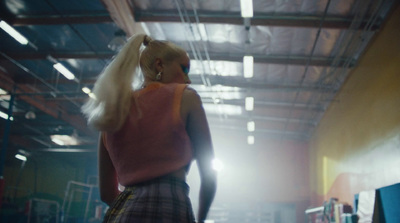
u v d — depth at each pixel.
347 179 10.13
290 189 16.55
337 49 9.05
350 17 7.77
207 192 1.01
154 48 1.17
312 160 15.78
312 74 10.71
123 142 1.02
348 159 10.02
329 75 10.14
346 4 7.41
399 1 6.71
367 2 7.18
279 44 9.25
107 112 0.98
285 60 9.76
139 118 1.02
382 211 7.29
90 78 12.15
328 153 12.54
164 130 1.00
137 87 1.16
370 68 8.18
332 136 11.90
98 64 11.32
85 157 21.67
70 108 15.24
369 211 7.62
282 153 17.16
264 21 8.06
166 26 8.91
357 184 9.20
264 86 11.80
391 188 6.77
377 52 7.77
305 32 8.55
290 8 7.78
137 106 1.04
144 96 1.06
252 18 8.08
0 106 14.77
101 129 1.00
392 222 6.75
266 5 7.77
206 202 1.01
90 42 9.96
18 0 8.23
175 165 0.98
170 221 0.90
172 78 1.14
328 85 11.10
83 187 21.34
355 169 9.37
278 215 16.59
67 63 11.36
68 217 15.98
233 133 17.77
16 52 10.48
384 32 7.38
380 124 7.54
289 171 16.81
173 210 0.92
